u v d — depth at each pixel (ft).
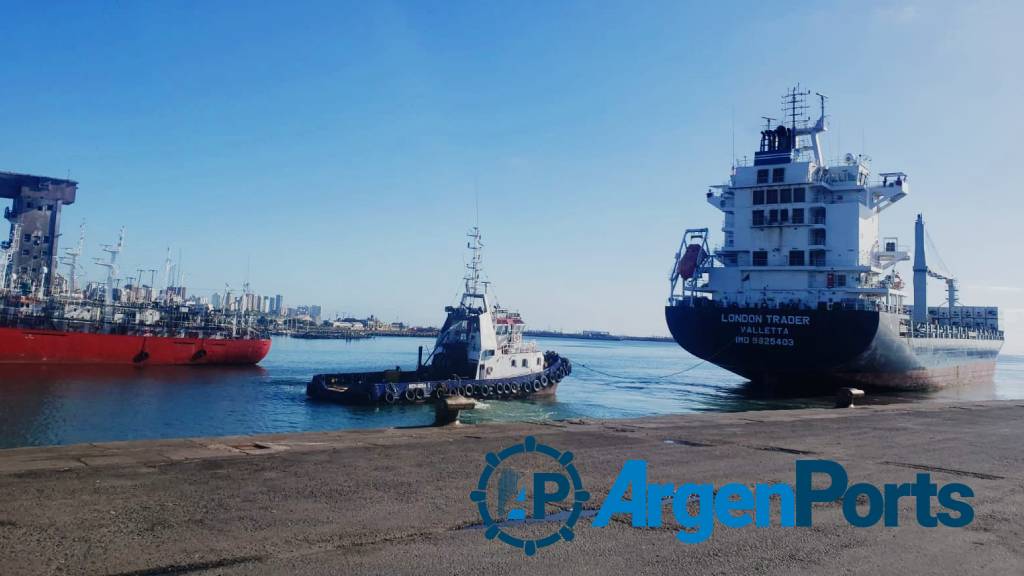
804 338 134.41
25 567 17.49
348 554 19.40
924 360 162.91
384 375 156.35
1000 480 33.47
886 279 154.81
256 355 223.71
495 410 135.03
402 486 28.04
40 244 276.21
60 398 132.87
